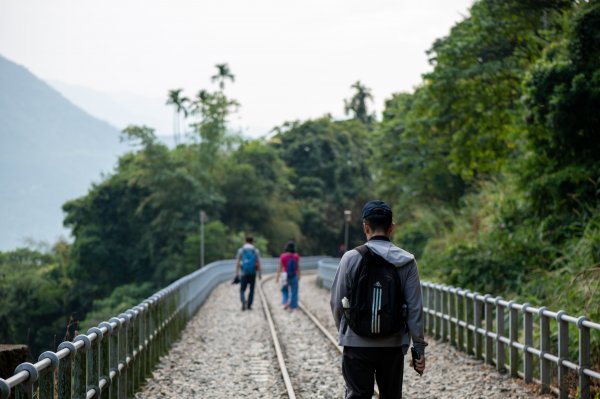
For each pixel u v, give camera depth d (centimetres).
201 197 6000
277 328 1791
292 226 6962
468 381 1062
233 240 5756
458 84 2427
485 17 2302
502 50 2427
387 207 573
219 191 6350
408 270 547
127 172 6494
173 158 6219
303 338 1609
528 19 2238
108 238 6247
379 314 534
